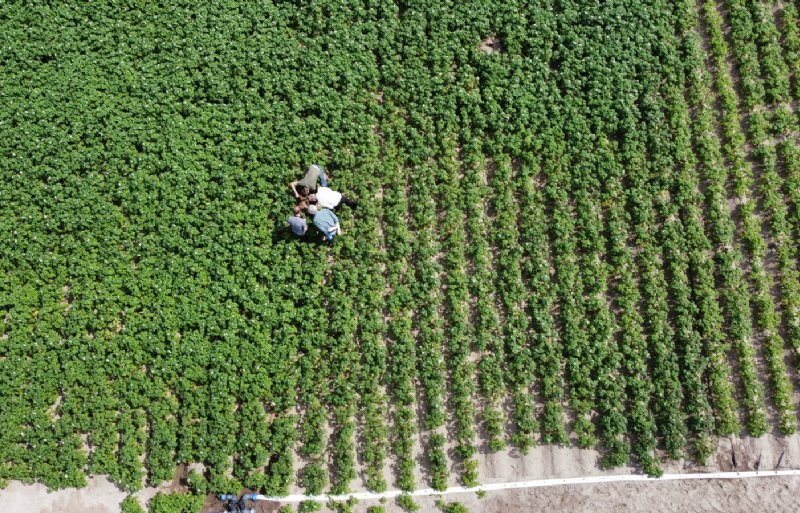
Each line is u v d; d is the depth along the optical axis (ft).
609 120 39.45
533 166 38.91
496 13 41.57
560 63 41.09
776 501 34.12
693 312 36.35
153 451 34.78
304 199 38.22
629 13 41.37
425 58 40.93
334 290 37.04
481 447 35.58
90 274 37.27
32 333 36.63
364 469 35.22
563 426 35.40
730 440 35.06
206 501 34.81
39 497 35.14
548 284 36.94
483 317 36.47
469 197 38.47
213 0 41.63
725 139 39.52
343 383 35.65
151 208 38.14
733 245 37.86
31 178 38.78
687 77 40.70
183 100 40.24
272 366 35.73
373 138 39.65
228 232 37.81
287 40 41.24
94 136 39.40
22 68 40.78
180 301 36.73
